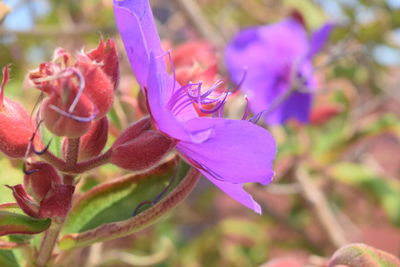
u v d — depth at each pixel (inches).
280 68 22.1
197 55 17.1
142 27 11.5
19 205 11.8
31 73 10.9
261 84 22.2
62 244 12.6
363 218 34.4
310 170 26.5
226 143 11.2
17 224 11.9
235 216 36.7
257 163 11.2
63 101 10.7
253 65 22.3
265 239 32.4
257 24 33.0
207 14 34.1
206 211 34.4
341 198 34.2
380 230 34.1
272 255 33.5
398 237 33.7
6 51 23.4
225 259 32.7
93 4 28.4
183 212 32.8
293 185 24.2
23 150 11.4
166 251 25.5
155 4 32.9
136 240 29.5
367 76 31.6
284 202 35.1
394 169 40.2
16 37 24.9
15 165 14.8
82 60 11.0
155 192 13.3
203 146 11.4
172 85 11.9
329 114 24.3
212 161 11.5
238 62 22.4
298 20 22.6
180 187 12.5
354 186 27.0
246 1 32.9
